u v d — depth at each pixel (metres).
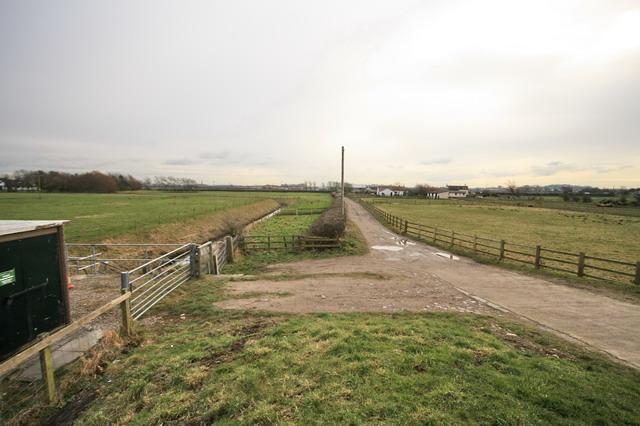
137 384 4.42
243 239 18.62
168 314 7.78
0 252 4.59
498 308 8.34
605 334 6.66
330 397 3.83
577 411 3.67
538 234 27.61
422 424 3.33
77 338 5.91
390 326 6.34
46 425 3.92
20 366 4.91
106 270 15.14
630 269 15.63
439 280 11.41
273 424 3.41
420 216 43.16
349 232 22.78
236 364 4.80
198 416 3.70
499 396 3.86
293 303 8.56
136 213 37.75
